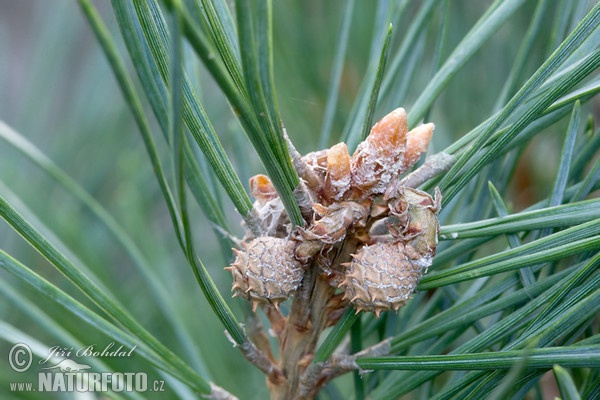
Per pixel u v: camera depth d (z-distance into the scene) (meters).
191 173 0.20
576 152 0.21
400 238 0.18
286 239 0.19
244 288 0.19
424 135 0.19
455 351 0.19
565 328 0.18
